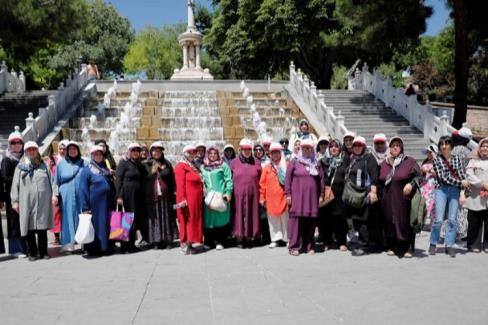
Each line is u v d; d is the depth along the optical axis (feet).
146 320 16.24
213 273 22.93
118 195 28.94
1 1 62.90
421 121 68.39
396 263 24.91
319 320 16.01
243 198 29.63
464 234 30.53
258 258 26.53
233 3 132.05
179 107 76.59
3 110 77.46
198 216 28.53
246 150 30.22
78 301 18.63
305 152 27.91
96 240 27.99
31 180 27.14
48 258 27.86
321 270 23.35
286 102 83.61
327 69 132.67
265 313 16.78
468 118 95.91
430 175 31.32
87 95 80.79
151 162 30.09
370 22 70.64
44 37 74.49
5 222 40.24
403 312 16.74
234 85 91.50
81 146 61.41
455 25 65.10
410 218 25.98
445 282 20.80
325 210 29.17
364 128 69.46
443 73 145.79
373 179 26.81
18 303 18.52
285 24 112.78
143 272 23.41
